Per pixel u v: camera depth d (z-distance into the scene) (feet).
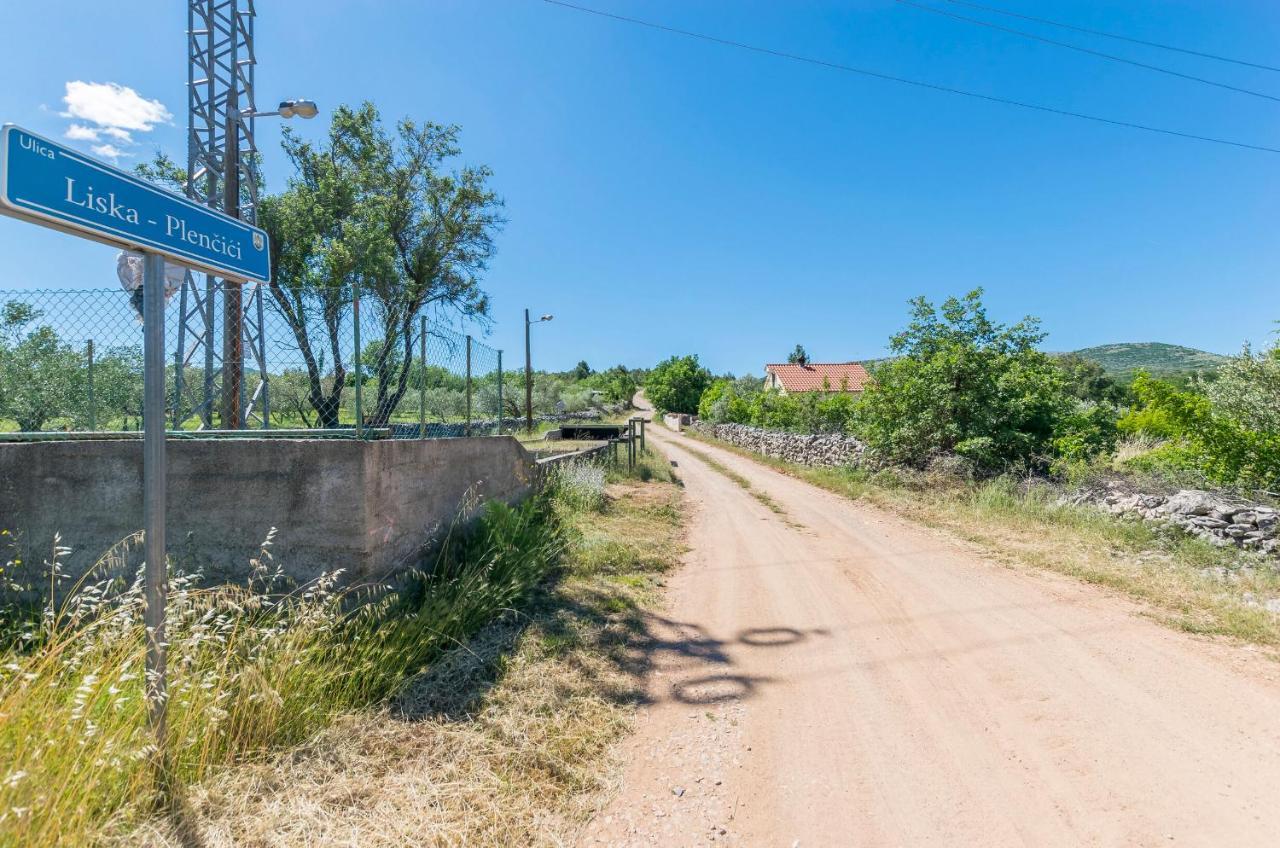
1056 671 13.29
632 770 9.74
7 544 13.42
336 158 52.06
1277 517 21.86
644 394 268.00
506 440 24.72
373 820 8.07
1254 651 14.25
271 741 9.47
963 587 19.72
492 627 14.74
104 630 9.78
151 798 7.79
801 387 148.25
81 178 6.70
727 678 13.06
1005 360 41.09
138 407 23.06
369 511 13.66
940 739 10.66
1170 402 29.99
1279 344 28.53
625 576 20.12
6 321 16.33
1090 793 9.12
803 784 9.41
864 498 39.34
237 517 13.51
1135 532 24.85
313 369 18.25
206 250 8.64
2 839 6.16
